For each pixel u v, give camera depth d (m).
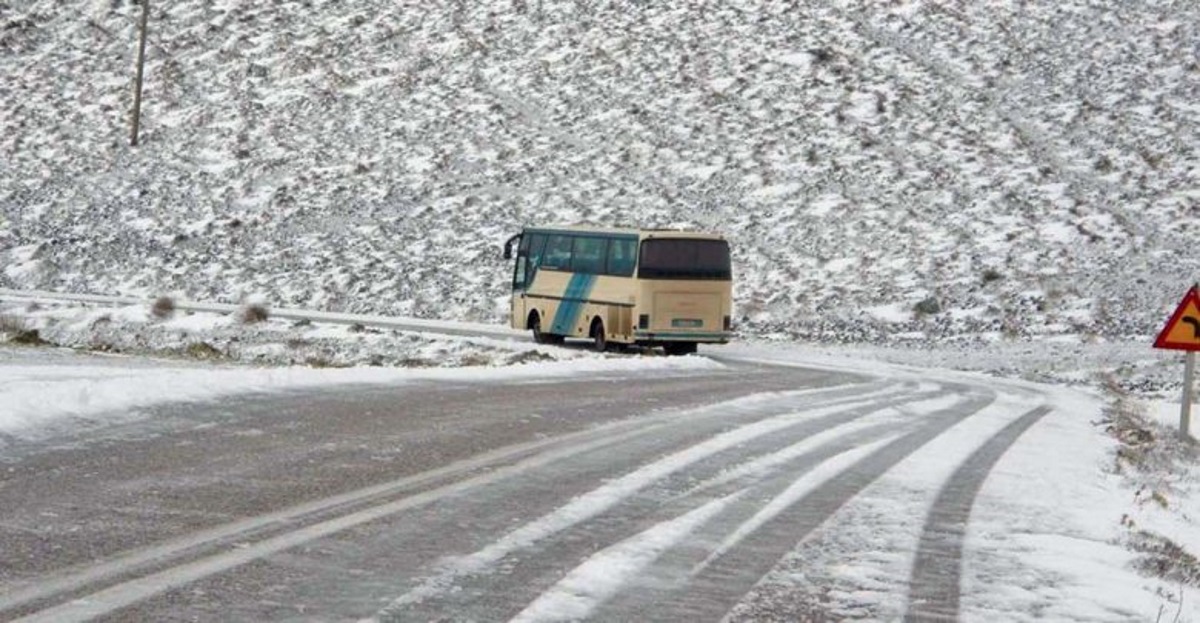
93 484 17.69
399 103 122.50
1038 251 91.38
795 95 118.12
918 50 125.56
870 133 111.31
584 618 12.48
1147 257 90.06
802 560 15.77
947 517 19.25
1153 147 107.88
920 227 96.06
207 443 21.69
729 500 19.62
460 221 101.50
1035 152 107.56
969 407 40.44
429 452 22.41
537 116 118.31
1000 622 13.31
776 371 50.88
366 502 17.70
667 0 138.25
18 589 12.30
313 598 12.63
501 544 15.59
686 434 27.25
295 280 92.44
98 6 145.00
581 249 64.12
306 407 27.05
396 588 13.21
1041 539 17.81
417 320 80.38
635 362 46.56
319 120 120.44
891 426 32.22
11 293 84.88
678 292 60.47
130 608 11.87
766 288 87.94
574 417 28.92
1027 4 133.12
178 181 111.00
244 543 14.84
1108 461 29.36
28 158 116.62
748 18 132.62
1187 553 19.16
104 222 104.25
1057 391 52.44
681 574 14.64
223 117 121.94
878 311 83.00
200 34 137.50
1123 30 128.00
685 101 118.62
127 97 126.94
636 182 106.00
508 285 88.94
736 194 103.19
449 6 140.25
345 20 138.75
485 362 54.53
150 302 79.00
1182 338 39.19
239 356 55.91
